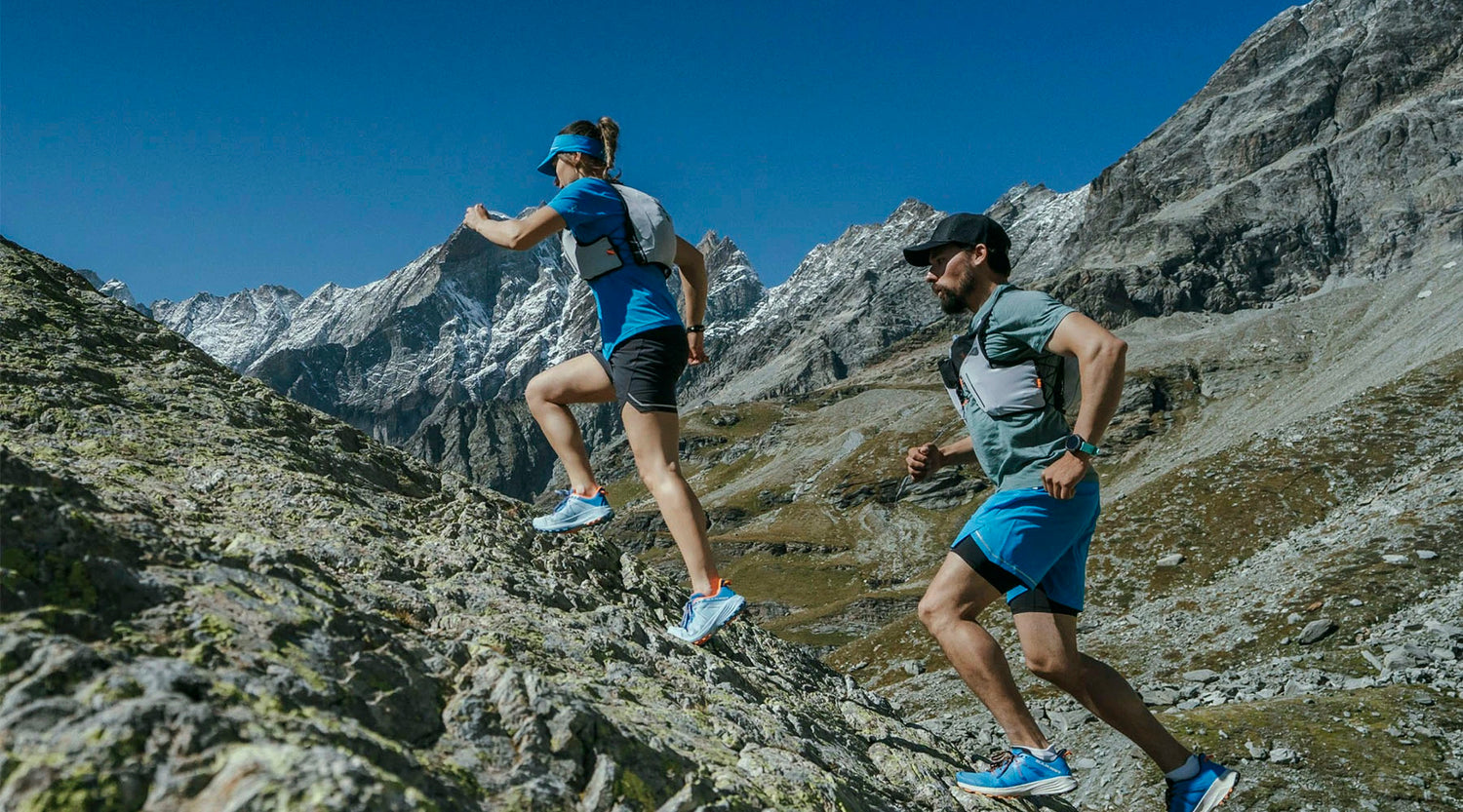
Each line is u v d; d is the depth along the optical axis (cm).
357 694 264
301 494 466
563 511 553
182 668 221
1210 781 464
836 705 596
